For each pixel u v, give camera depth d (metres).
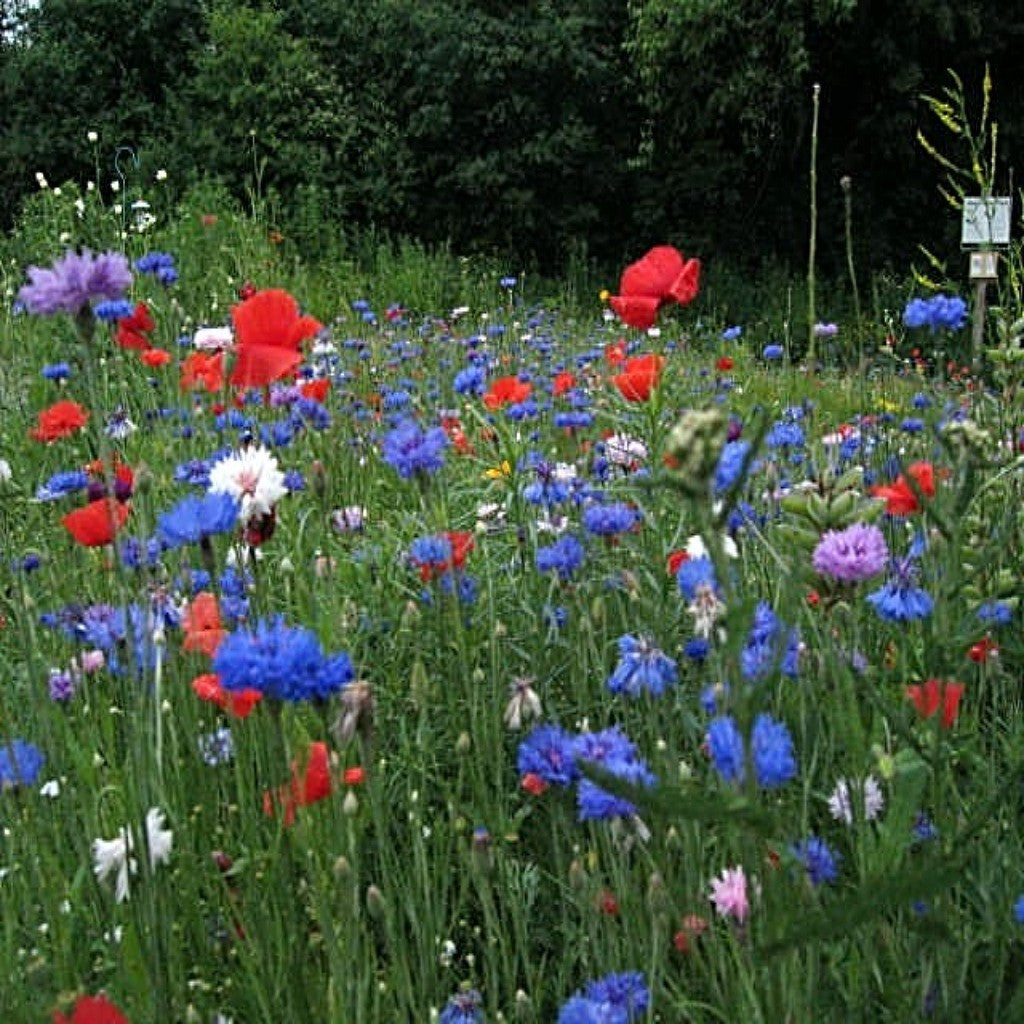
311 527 3.00
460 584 2.46
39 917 1.78
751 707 0.97
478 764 1.95
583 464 3.26
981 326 3.07
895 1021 1.44
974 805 1.70
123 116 19.19
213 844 1.94
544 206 18.27
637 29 17.92
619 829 1.48
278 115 16.69
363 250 13.64
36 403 4.75
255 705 1.81
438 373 5.79
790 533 1.46
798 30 16.48
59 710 2.06
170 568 2.48
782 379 4.79
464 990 1.56
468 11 18.19
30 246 9.20
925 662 1.39
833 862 1.47
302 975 1.56
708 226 18.50
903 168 18.06
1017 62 17.34
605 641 2.21
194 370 3.16
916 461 2.56
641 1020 1.45
